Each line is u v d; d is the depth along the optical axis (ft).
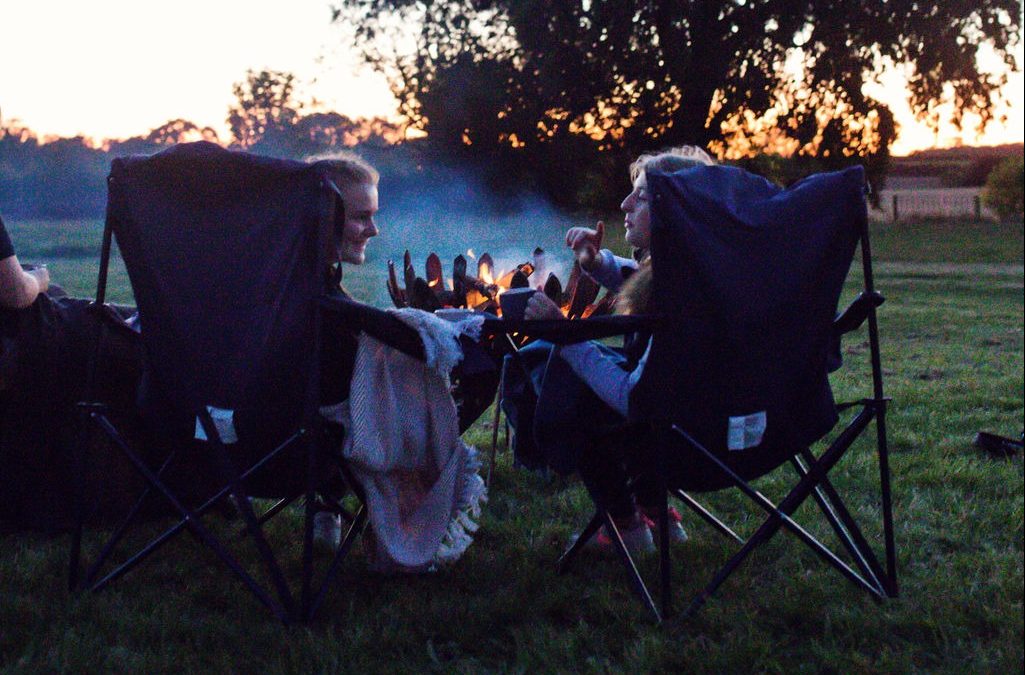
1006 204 104.63
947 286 48.06
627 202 10.11
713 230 8.04
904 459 14.02
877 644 8.45
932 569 10.07
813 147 66.69
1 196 108.58
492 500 12.45
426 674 7.91
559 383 9.16
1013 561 10.19
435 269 10.97
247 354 8.29
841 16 62.75
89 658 7.93
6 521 11.09
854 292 44.68
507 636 8.66
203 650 8.22
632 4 63.16
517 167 69.72
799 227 8.35
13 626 8.54
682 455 8.70
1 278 9.82
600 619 8.95
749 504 12.16
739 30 63.72
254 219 8.25
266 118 80.23
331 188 8.18
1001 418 16.83
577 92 66.80
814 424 8.98
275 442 8.64
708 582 9.68
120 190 8.37
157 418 8.89
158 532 11.12
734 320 8.10
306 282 8.21
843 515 9.36
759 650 8.14
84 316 10.91
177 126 82.64
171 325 8.38
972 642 8.39
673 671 7.98
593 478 9.70
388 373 8.76
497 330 8.46
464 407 9.78
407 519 9.19
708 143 66.39
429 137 71.67
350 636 8.39
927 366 22.89
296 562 10.30
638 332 9.09
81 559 10.22
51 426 10.83
